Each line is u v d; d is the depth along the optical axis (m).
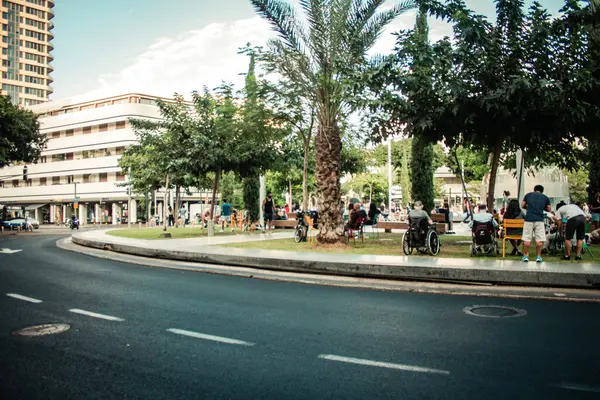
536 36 13.53
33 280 9.77
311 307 7.07
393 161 57.59
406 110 14.61
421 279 9.76
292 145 26.36
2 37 111.12
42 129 73.75
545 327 5.86
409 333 5.58
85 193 68.88
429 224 12.83
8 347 5.04
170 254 13.95
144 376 4.17
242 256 12.22
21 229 41.31
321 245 14.53
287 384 3.97
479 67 14.10
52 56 120.88
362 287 8.96
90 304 7.28
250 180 28.58
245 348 4.98
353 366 4.41
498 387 3.89
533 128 14.59
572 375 4.16
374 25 15.06
